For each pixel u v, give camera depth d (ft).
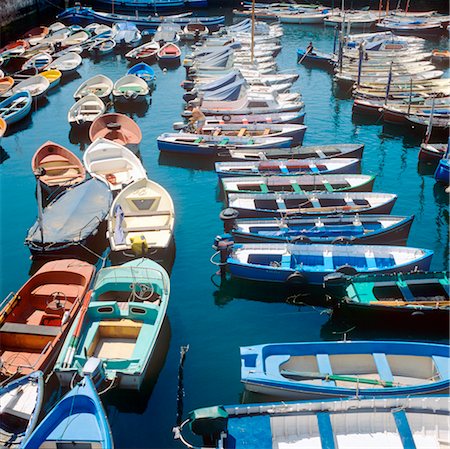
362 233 88.28
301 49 206.49
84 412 54.34
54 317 71.67
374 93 154.61
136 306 68.59
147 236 85.81
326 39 236.02
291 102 145.89
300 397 58.75
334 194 97.66
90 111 140.97
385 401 55.62
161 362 68.39
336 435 55.01
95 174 104.27
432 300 72.90
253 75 168.76
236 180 103.30
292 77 167.63
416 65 181.78
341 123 146.61
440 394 58.18
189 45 226.17
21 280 84.43
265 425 54.24
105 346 67.41
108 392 62.59
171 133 128.57
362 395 57.06
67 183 104.17
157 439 58.85
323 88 174.91
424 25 241.35
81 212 90.17
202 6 286.25
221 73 172.24
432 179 116.26
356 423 55.52
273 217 92.53
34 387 59.26
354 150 116.37
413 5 287.28
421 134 135.64
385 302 70.64
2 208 104.78
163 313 67.21
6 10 249.75
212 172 119.14
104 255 89.71
